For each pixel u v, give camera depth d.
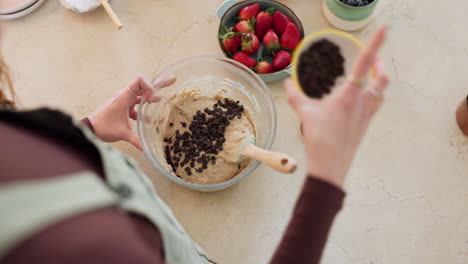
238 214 0.94
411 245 0.91
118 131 0.87
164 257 0.43
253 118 0.96
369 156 0.97
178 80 0.98
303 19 1.08
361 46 0.54
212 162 0.91
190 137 0.94
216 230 0.93
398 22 1.07
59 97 1.05
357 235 0.92
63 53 1.09
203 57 0.92
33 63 1.08
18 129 0.33
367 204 0.94
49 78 1.07
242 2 1.00
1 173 0.29
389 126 0.99
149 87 0.86
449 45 1.04
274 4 1.00
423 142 0.97
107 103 0.88
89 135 0.37
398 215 0.93
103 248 0.29
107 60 1.08
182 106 0.97
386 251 0.91
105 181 0.37
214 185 0.82
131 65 1.07
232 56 1.02
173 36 1.09
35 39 1.10
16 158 0.31
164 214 0.48
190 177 0.91
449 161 0.96
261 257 0.91
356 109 0.43
